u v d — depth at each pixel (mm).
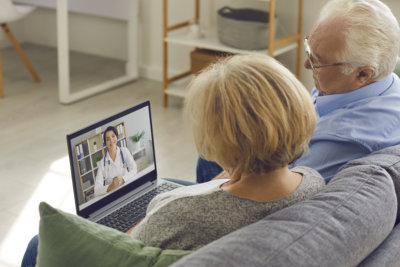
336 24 1421
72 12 4711
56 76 4215
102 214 1450
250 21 3182
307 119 969
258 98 925
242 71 951
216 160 987
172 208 982
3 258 2109
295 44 3420
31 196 2541
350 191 1037
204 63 3531
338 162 1396
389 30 1406
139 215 1462
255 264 803
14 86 3967
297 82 979
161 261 922
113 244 978
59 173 2762
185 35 3584
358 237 934
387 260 993
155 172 1641
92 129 1425
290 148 960
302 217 927
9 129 3264
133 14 4031
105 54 4684
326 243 881
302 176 1076
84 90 3822
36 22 4934
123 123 1516
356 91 1479
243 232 881
